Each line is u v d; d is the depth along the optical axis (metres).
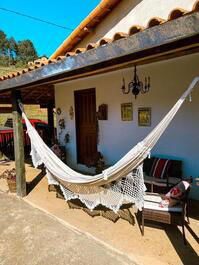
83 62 2.31
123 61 2.42
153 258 2.16
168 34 1.60
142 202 2.41
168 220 2.41
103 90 4.81
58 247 2.43
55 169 3.37
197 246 2.34
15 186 4.14
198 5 1.40
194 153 3.48
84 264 2.14
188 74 3.41
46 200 3.74
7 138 7.62
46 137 8.19
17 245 2.49
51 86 6.20
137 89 4.07
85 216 3.11
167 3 3.59
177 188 2.45
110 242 2.46
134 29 1.79
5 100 6.55
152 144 2.25
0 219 3.10
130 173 2.45
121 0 4.21
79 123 5.63
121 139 4.58
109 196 2.70
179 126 3.62
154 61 3.64
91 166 4.94
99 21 4.61
